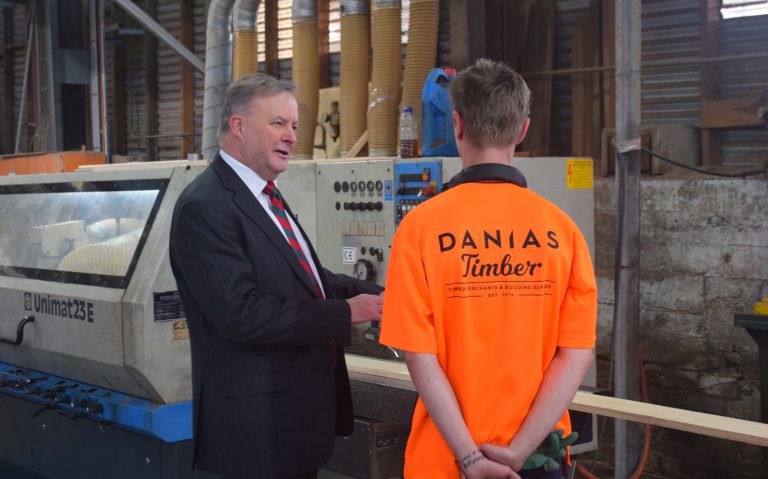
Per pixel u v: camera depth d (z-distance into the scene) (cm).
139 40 689
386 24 360
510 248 153
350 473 273
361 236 300
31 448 295
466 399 153
